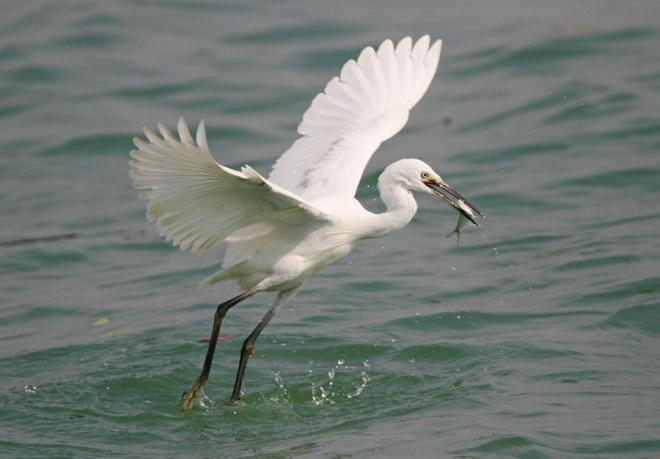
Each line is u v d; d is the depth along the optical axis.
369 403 10.66
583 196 17.11
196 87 22.70
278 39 24.81
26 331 13.49
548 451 8.83
